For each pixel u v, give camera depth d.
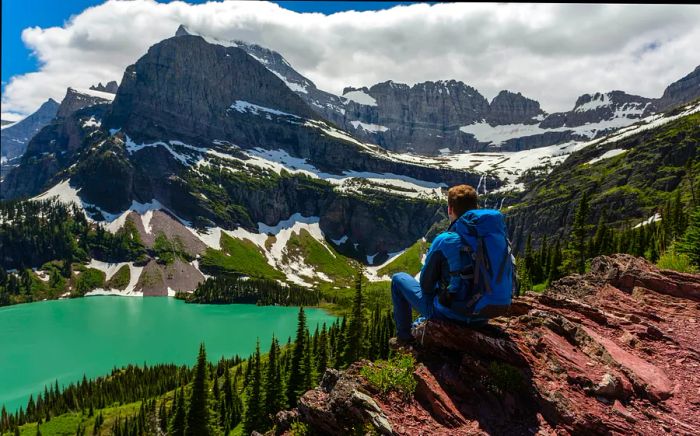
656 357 3.41
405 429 2.63
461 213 2.94
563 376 2.92
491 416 2.70
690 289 4.51
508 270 2.73
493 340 2.95
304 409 3.16
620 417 2.64
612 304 4.44
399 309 3.36
